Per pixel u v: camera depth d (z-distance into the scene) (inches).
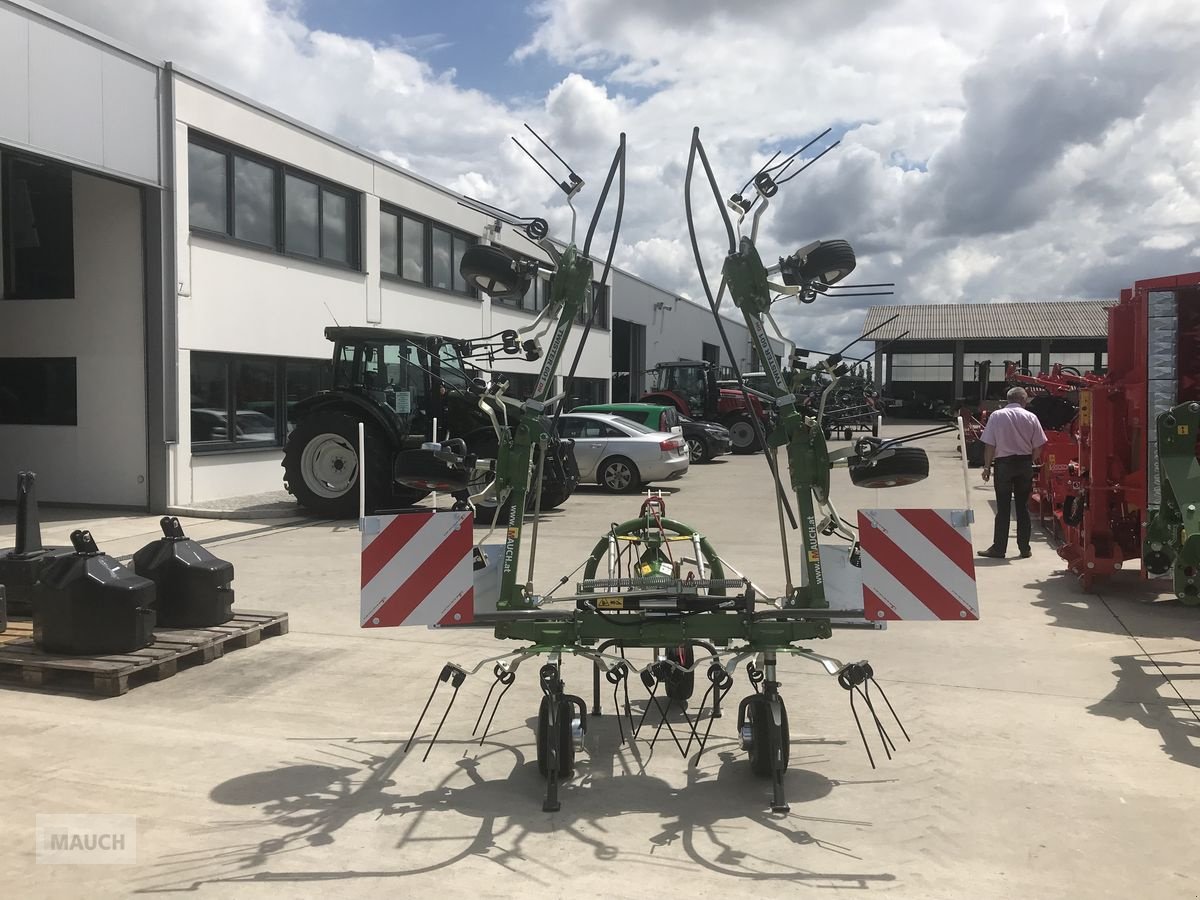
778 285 144.3
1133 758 151.6
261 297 510.3
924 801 135.4
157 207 439.8
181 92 447.2
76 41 387.9
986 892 109.7
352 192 598.5
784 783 142.2
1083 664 204.2
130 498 456.4
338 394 427.5
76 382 462.9
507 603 141.6
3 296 471.2
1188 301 232.7
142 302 445.7
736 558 330.0
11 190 464.4
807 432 141.9
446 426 427.8
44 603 192.7
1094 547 271.4
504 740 160.9
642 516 181.2
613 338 1326.3
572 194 149.7
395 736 162.4
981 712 173.9
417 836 124.1
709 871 114.6
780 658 212.1
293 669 201.2
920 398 1615.4
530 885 111.1
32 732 162.6
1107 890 110.1
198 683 191.2
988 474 339.6
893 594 132.1
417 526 133.5
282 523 418.9
